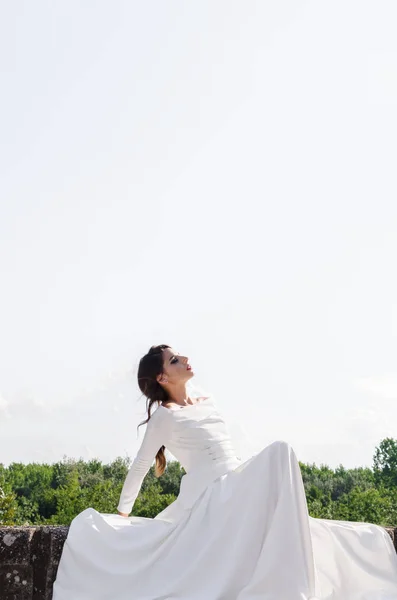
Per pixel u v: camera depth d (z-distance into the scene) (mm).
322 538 3754
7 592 4152
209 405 4293
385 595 3654
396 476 66938
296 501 3441
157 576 3719
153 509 45812
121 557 3881
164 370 4582
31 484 69125
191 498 3973
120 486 54750
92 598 3812
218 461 4016
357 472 66938
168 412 4168
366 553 3791
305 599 3240
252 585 3309
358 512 50219
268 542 3383
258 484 3557
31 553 4230
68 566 4012
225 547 3568
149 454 4172
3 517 38312
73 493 53906
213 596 3410
